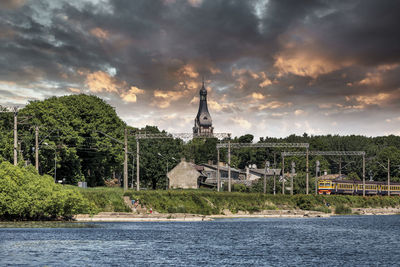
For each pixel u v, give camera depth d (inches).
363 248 2284.7
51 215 3051.2
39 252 1908.2
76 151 4170.8
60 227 2753.4
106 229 2778.1
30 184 2787.9
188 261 1812.3
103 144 4394.7
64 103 4377.5
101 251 1987.0
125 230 2778.1
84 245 2124.8
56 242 2180.1
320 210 5187.0
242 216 4377.5
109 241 2279.8
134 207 3622.0
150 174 5871.1
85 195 3363.7
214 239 2509.8
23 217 2967.5
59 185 2947.8
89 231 2635.3
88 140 4352.9
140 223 3321.9
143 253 1971.0
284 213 4758.9
